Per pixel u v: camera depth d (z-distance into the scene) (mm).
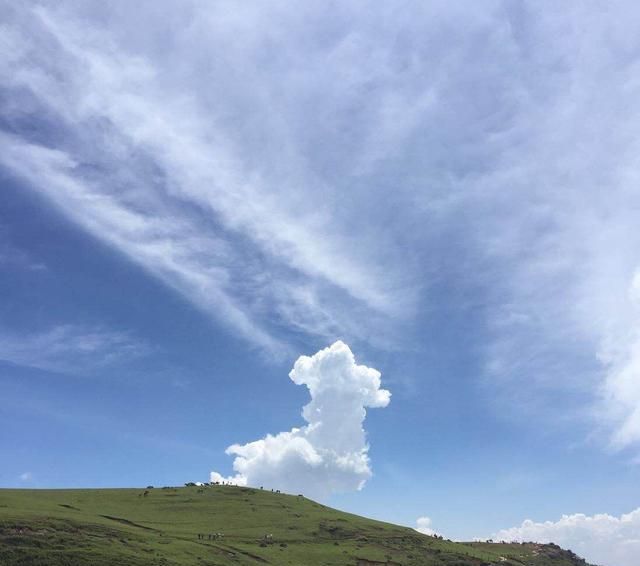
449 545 185875
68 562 98625
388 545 171625
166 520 165750
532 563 192125
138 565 104062
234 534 160625
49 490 183625
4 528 109125
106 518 147250
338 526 187000
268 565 131500
